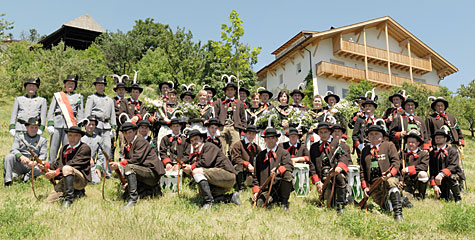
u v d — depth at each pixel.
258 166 6.73
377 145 6.76
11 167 7.76
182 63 27.00
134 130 6.88
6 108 23.05
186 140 7.78
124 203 6.45
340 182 6.48
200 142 6.78
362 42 32.62
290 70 33.62
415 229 5.58
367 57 31.45
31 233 4.72
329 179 6.57
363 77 30.66
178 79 26.78
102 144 8.91
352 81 31.19
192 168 6.56
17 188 7.33
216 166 6.58
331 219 5.96
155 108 10.04
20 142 8.06
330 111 10.41
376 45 33.22
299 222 5.77
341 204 6.43
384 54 31.98
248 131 7.79
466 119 28.31
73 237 4.67
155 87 31.80
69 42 47.22
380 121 8.42
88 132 8.58
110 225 5.11
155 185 7.03
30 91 8.67
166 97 10.96
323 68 29.30
